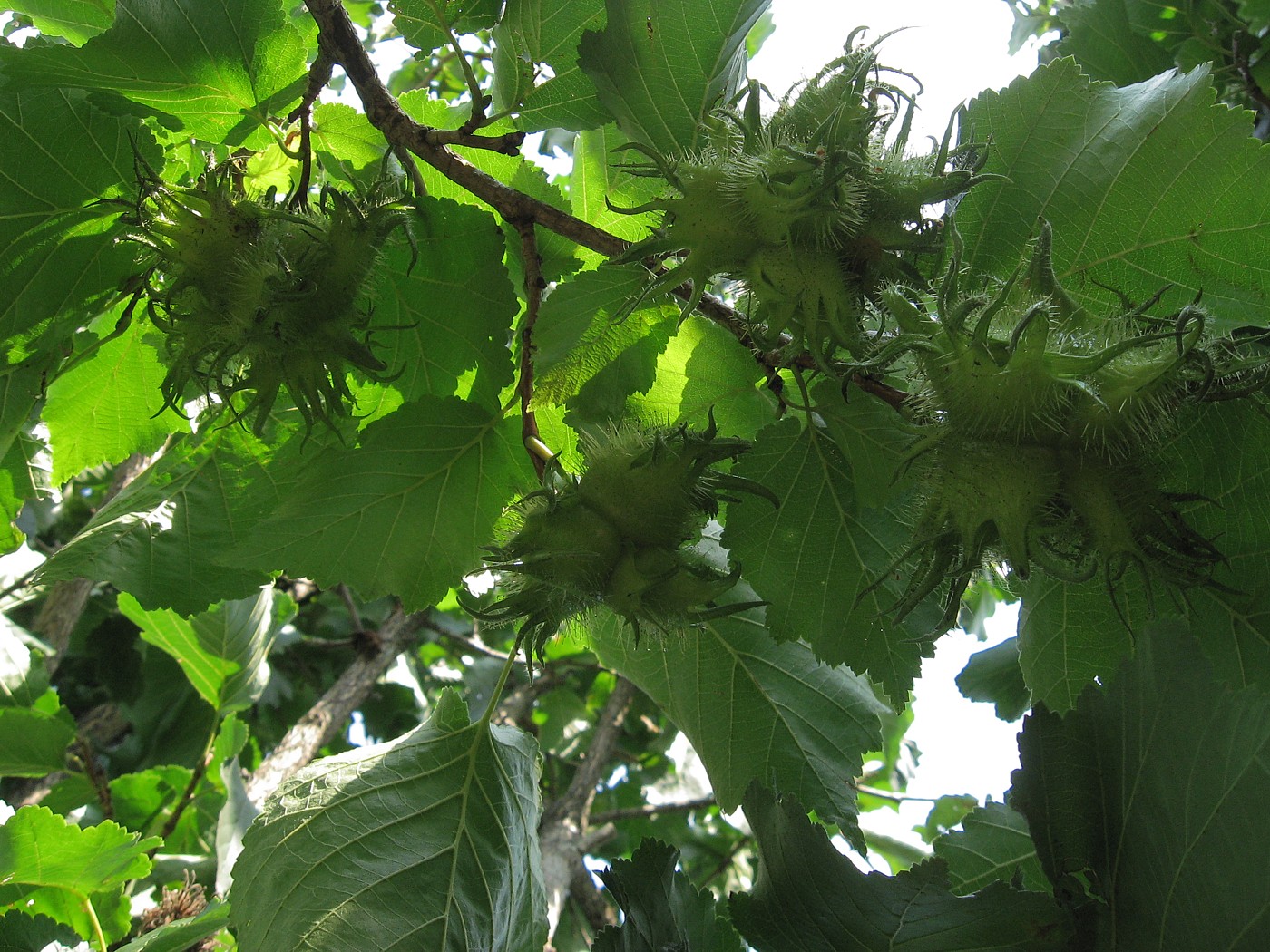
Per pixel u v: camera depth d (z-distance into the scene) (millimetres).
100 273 324
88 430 369
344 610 944
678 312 322
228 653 570
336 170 357
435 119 375
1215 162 274
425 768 311
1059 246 289
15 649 560
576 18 330
